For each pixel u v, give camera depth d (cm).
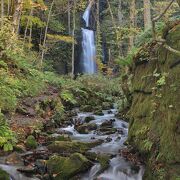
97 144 738
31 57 1823
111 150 697
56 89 1395
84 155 648
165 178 489
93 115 1128
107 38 3219
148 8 1659
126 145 717
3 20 1177
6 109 848
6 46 1110
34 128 816
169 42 554
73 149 687
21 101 996
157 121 573
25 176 577
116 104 1347
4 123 728
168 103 524
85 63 3016
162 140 530
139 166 594
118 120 1010
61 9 2777
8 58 1126
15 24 1170
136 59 744
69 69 2844
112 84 1798
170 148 496
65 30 2947
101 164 613
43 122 900
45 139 776
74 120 1014
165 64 566
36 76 1265
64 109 1177
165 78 552
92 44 3180
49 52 2695
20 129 782
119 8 2939
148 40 823
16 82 995
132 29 1761
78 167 587
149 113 615
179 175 461
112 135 832
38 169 595
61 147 685
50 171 582
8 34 1100
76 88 1489
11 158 622
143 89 674
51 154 661
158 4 1488
